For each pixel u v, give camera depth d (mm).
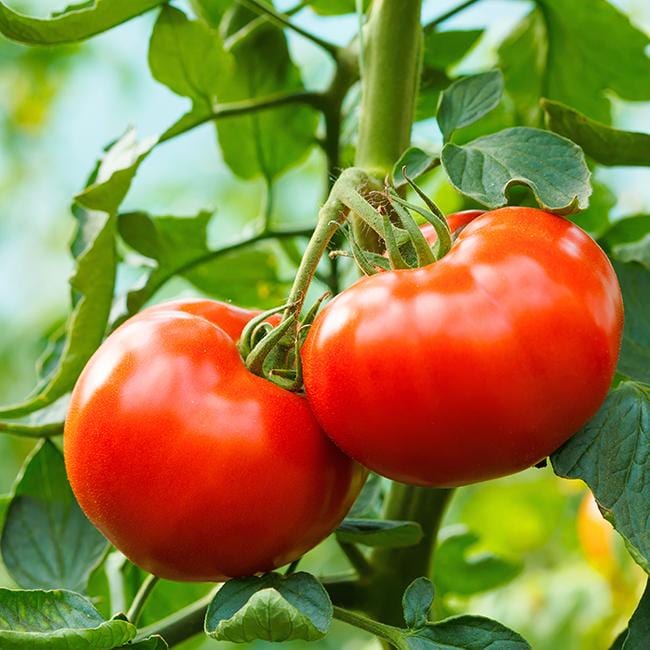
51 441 673
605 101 753
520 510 1083
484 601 969
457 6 727
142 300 721
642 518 545
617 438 556
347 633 1187
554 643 928
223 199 1501
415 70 625
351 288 555
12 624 545
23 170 1692
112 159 660
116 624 543
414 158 593
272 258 778
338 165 735
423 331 534
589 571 956
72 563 669
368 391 539
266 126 732
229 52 699
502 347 531
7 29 625
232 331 596
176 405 552
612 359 545
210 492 550
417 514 667
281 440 555
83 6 667
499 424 536
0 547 670
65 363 656
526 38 747
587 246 551
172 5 665
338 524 580
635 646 554
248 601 536
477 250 545
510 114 768
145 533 557
